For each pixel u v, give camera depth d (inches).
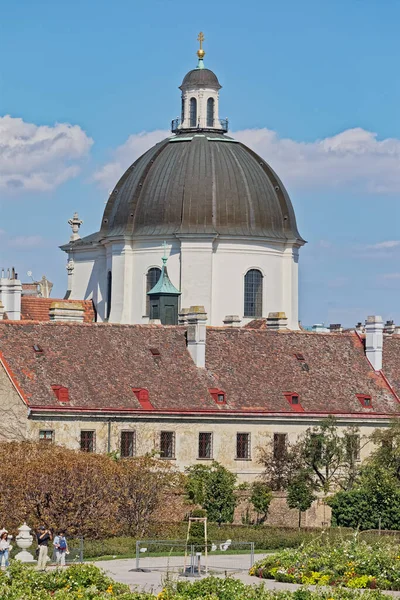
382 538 7342.5
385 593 5615.2
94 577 5600.4
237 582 5526.6
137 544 6574.8
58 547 6692.9
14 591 5378.9
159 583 5979.3
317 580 5974.4
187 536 7140.8
